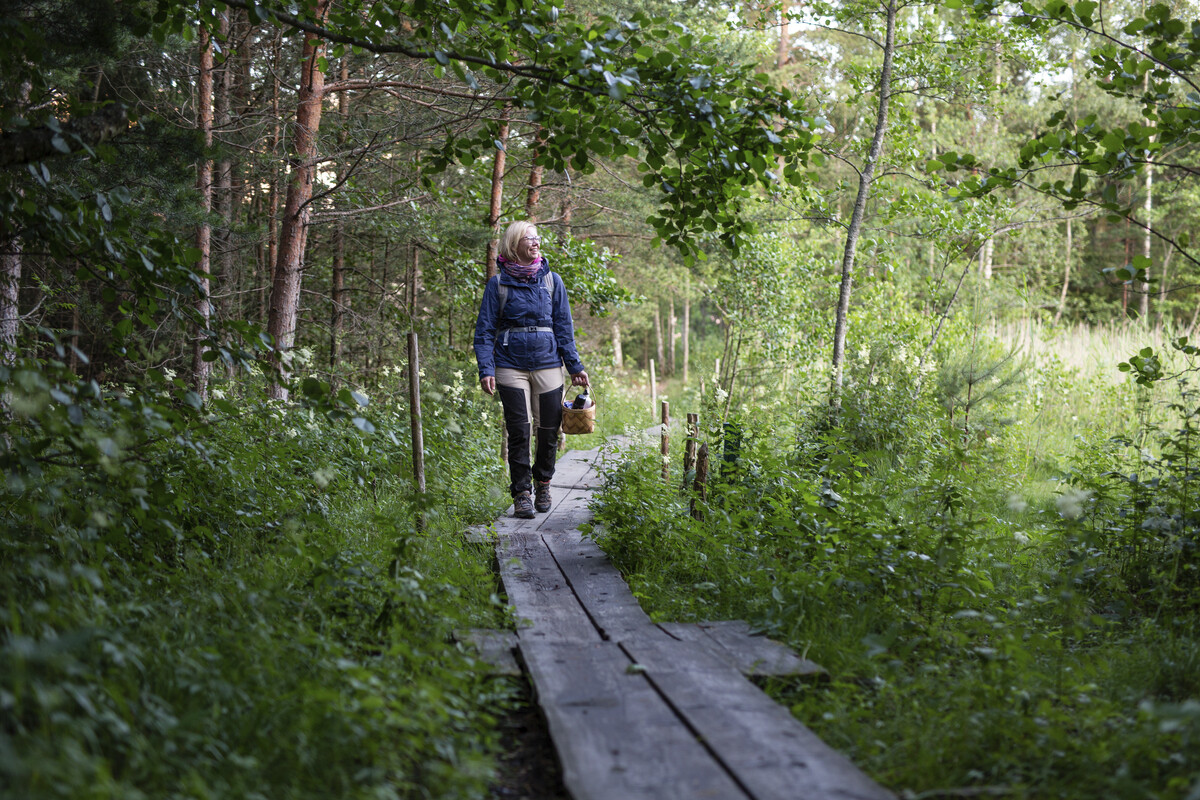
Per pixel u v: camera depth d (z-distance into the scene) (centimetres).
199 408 464
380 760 260
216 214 859
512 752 311
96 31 659
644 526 573
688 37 472
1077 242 3130
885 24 1130
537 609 458
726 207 539
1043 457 1052
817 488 562
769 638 409
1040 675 345
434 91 960
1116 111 2680
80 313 934
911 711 321
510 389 682
